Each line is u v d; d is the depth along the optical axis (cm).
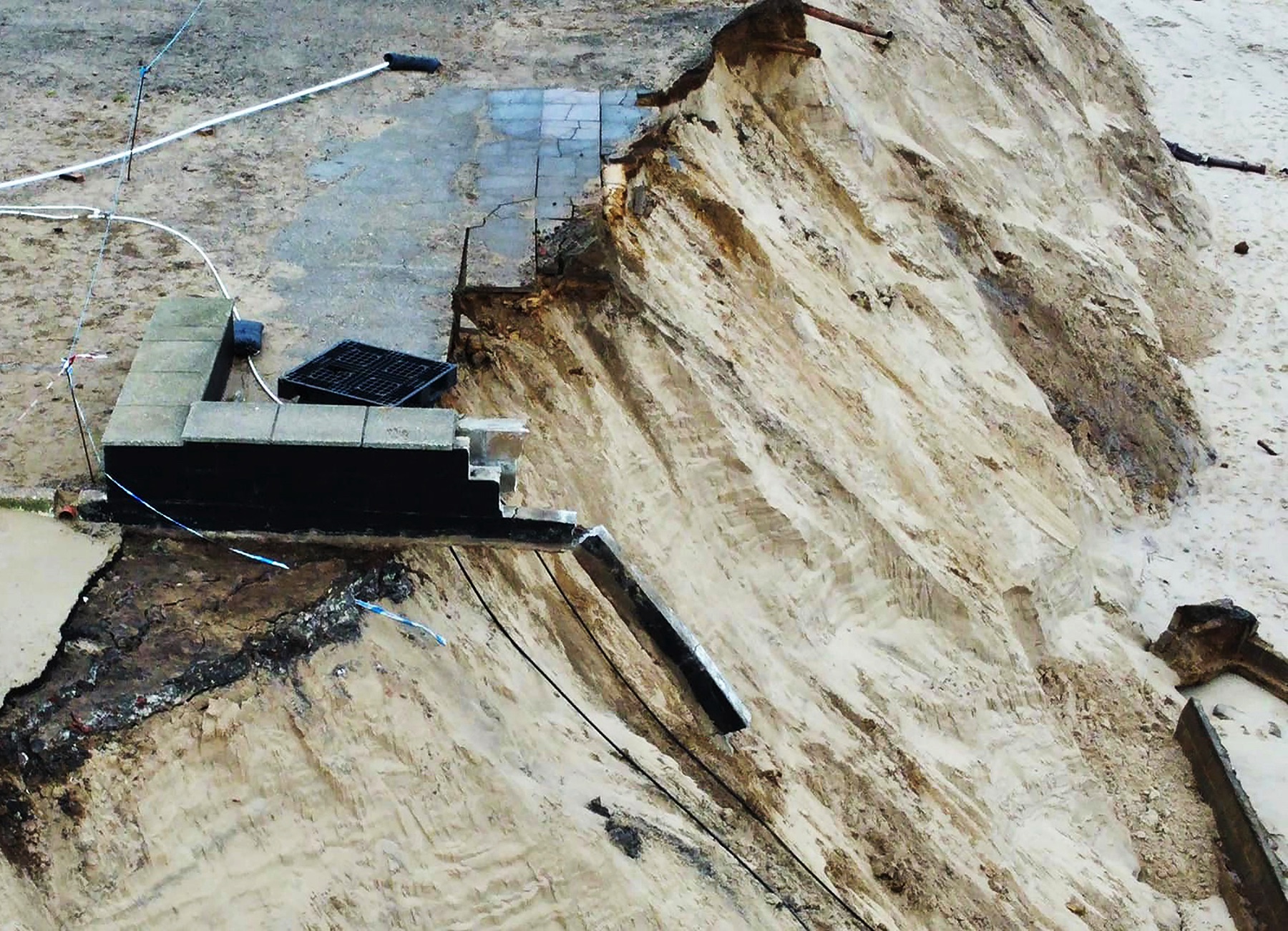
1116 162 2458
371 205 1312
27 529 865
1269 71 3173
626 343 1250
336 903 776
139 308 1120
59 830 733
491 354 1140
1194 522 1856
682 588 1155
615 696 998
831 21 1808
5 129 1418
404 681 848
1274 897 1266
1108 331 2005
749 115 1703
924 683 1319
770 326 1461
